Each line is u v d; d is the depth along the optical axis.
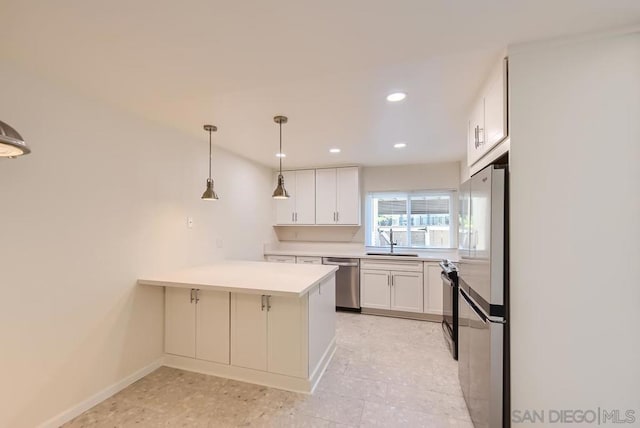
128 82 1.92
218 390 2.31
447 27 1.35
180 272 2.81
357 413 2.02
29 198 1.77
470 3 1.18
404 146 3.57
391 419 1.96
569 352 1.43
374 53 1.57
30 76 1.78
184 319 2.66
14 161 1.71
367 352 2.99
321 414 2.01
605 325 1.40
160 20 1.29
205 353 2.59
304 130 2.95
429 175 4.59
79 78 1.86
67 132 1.98
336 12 1.24
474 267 1.83
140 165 2.53
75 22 1.30
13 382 1.70
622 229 1.38
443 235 4.63
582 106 1.42
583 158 1.42
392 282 4.16
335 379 2.47
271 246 4.94
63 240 1.95
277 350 2.38
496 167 1.56
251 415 2.00
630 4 1.19
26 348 1.76
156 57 1.62
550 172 1.45
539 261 1.46
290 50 1.55
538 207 1.46
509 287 1.50
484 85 1.92
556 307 1.45
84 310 2.07
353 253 4.67
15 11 1.22
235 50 1.55
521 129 1.48
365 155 4.04
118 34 1.40
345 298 4.37
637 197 1.37
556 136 1.44
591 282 1.41
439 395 2.23
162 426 1.89
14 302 1.71
